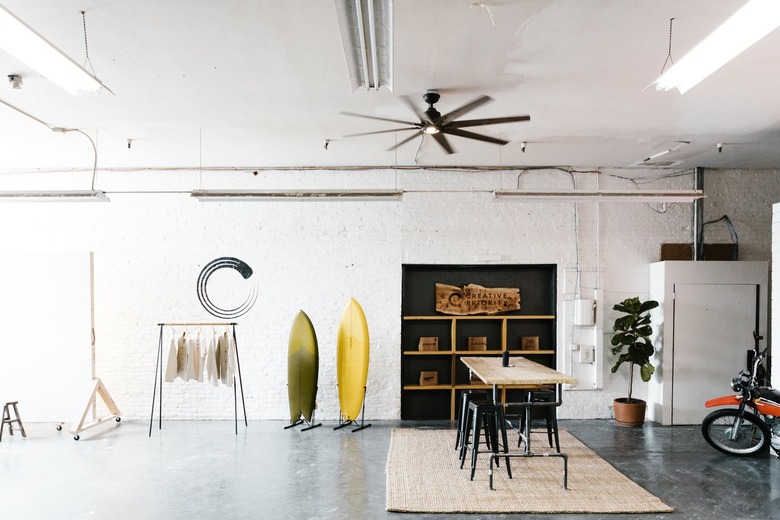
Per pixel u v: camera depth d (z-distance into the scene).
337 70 3.93
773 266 5.70
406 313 7.35
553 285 7.31
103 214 7.19
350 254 7.21
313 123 5.27
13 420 6.29
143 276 7.16
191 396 7.10
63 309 6.73
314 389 6.68
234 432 6.46
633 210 7.27
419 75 3.98
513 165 7.21
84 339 6.71
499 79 4.07
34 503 4.29
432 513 4.07
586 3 2.95
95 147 5.58
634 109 4.80
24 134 5.62
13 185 7.21
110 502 4.30
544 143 6.03
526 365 5.60
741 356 6.75
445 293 7.35
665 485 4.65
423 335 7.41
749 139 5.82
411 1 2.90
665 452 5.61
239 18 3.15
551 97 4.48
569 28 3.25
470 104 4.04
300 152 6.48
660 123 5.23
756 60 3.67
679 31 3.29
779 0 2.34
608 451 5.64
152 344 7.12
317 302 7.17
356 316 6.82
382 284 7.21
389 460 5.32
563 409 7.17
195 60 3.75
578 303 7.10
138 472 5.02
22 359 6.70
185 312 7.14
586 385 7.17
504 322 7.28
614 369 6.77
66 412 6.66
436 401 7.32
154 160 6.86
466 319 7.41
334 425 6.80
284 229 7.20
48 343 6.71
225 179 7.23
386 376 7.18
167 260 7.16
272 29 3.29
